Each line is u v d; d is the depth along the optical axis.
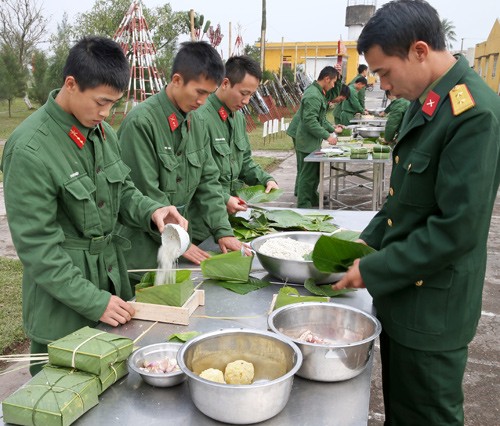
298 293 1.76
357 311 1.46
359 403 1.16
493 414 2.43
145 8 18.30
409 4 1.29
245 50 20.28
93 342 1.22
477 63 25.48
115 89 1.48
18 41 19.48
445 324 1.42
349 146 6.15
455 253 1.27
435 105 1.33
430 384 1.47
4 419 1.06
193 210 2.44
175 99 2.11
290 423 1.08
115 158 1.77
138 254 2.16
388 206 1.56
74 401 1.07
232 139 2.85
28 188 1.44
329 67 5.86
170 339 1.43
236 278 1.83
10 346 2.88
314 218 2.65
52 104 1.53
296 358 1.15
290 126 6.55
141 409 1.12
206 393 1.05
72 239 1.62
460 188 1.23
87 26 17.98
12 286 3.65
